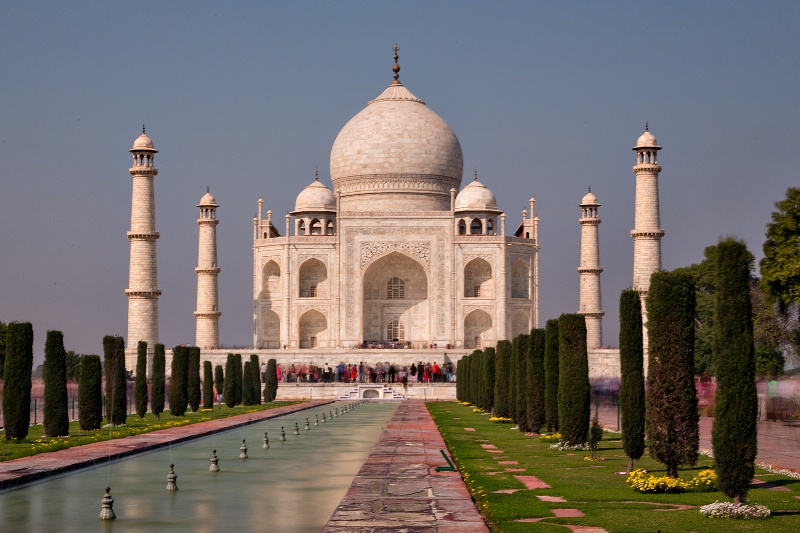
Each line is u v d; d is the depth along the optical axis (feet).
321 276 584.81
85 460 173.78
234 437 241.35
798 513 121.70
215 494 140.15
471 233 611.06
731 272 128.98
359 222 568.41
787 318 322.55
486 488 141.08
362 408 398.62
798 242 288.10
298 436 243.81
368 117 631.97
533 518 116.37
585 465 172.96
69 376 488.02
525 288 584.81
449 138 629.51
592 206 568.41
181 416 335.06
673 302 151.53
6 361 227.81
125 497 137.28
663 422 150.00
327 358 529.04
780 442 212.02
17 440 226.17
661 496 134.82
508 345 295.48
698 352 465.06
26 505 130.52
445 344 561.43
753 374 126.62
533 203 589.32
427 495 130.52
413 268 588.09
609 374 515.50
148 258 514.68
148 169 513.45
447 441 214.07
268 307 577.84
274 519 119.75
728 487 125.49
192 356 364.17
